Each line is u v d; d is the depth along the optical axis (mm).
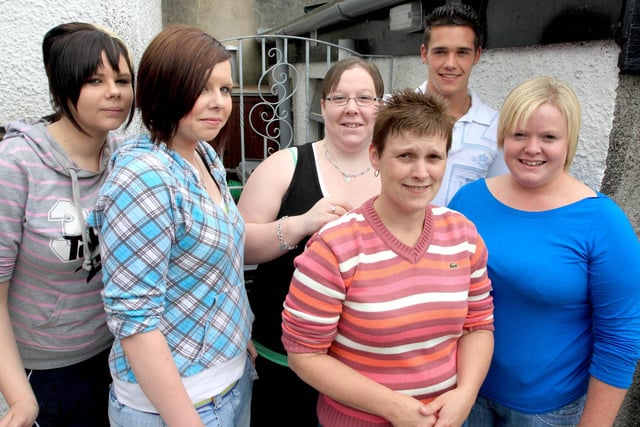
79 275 1384
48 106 1955
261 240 1632
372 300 1180
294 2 6691
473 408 1604
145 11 2514
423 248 1228
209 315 1263
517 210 1470
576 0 1817
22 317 1391
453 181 2070
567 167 1448
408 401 1183
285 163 1759
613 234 1345
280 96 5543
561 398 1468
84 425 1532
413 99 1195
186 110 1170
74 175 1348
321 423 1387
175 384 1144
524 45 2098
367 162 1769
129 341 1124
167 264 1155
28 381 1355
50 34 1346
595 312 1403
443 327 1232
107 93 1324
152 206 1104
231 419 1357
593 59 1815
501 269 1441
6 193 1266
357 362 1243
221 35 6613
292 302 1245
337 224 1244
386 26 3443
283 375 1860
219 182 1388
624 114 1778
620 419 2162
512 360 1468
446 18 2010
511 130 1413
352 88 1659
